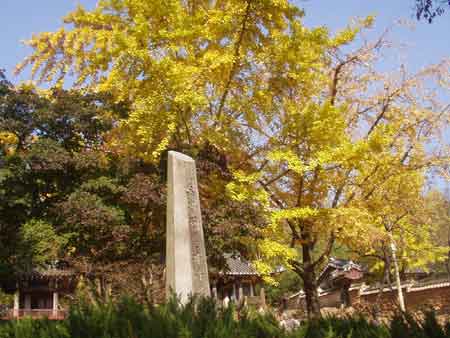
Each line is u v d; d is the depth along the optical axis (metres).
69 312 3.97
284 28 13.24
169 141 13.95
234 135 13.38
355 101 14.91
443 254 32.16
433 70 14.41
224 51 13.31
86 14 14.00
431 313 3.97
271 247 12.64
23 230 15.24
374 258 30.27
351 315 4.41
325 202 14.57
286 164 13.53
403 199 15.66
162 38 12.67
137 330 3.47
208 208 13.40
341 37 13.08
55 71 15.01
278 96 13.85
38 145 15.25
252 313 4.05
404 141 14.41
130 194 13.88
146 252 15.39
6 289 17.28
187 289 7.64
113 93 15.34
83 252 15.36
